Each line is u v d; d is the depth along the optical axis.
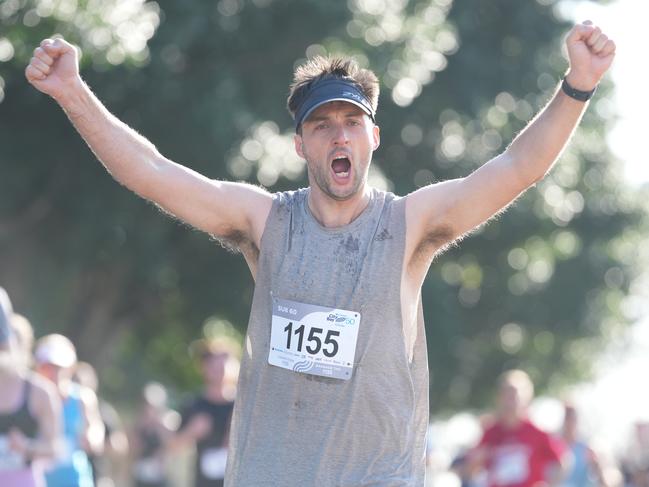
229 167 58.34
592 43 12.83
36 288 60.62
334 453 13.18
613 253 82.00
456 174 68.31
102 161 13.58
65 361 30.64
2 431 24.50
